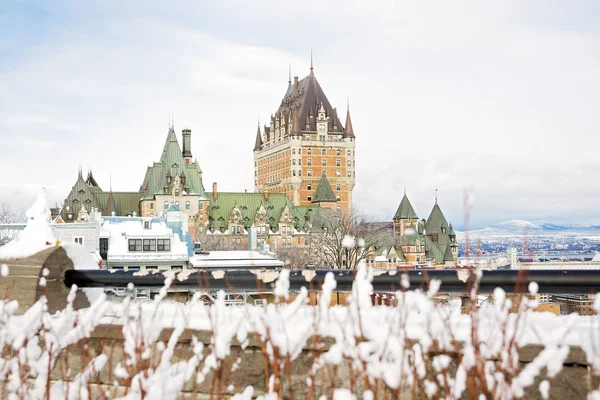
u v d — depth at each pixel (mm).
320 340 3820
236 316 4332
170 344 3678
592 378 3672
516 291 3871
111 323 4512
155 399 3287
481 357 3266
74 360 4621
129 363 3578
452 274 4266
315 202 155875
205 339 4352
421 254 118812
